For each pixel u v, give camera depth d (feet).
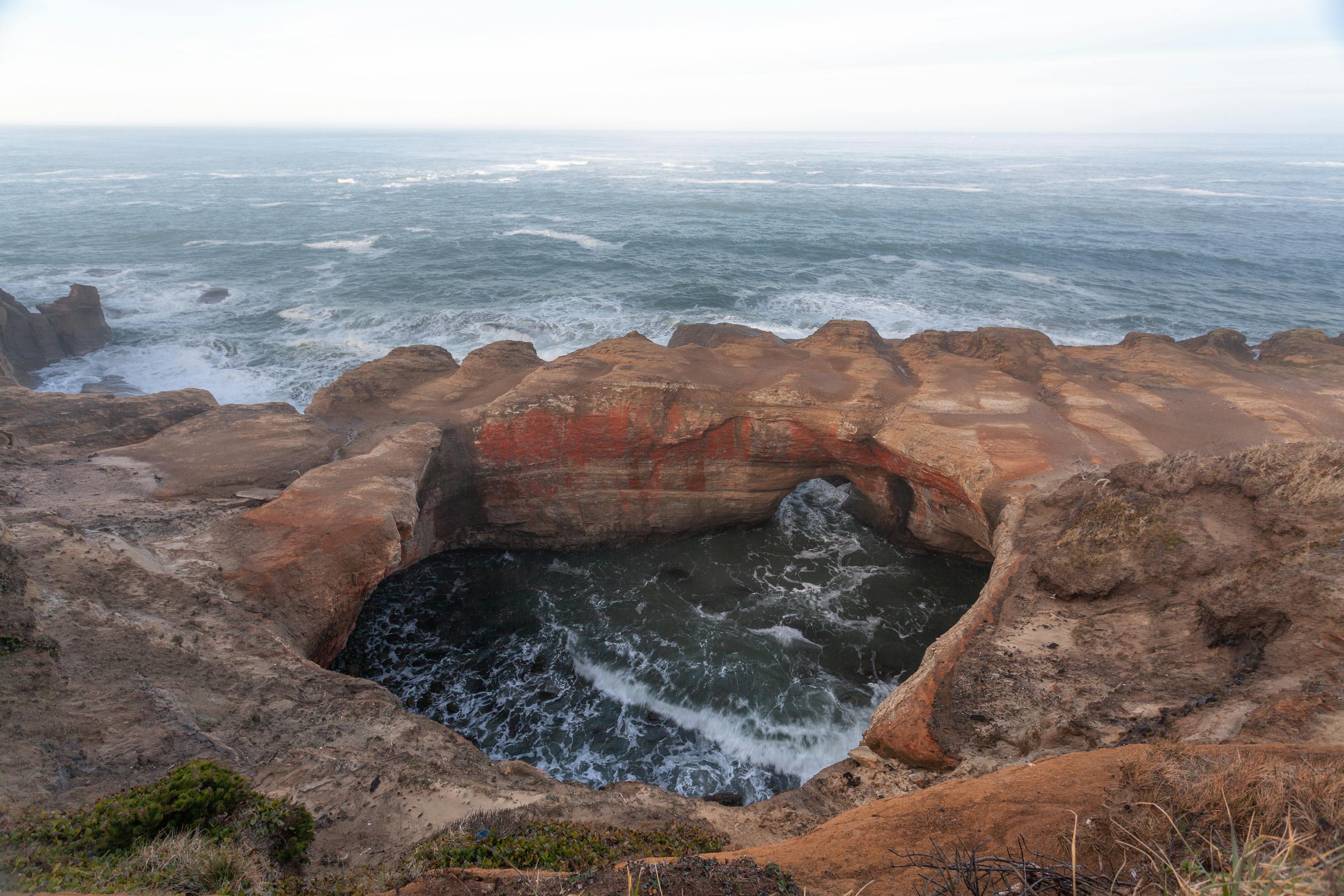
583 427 74.95
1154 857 16.20
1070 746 35.91
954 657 44.39
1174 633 41.65
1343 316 155.53
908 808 24.89
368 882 27.55
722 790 52.13
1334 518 42.19
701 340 98.53
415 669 63.05
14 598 39.78
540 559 78.64
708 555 78.95
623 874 21.20
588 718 58.49
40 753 31.17
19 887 21.74
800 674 62.59
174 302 162.09
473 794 35.47
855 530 83.15
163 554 52.42
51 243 219.61
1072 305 162.71
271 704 40.68
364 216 284.61
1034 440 67.67
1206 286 180.45
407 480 64.34
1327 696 29.68
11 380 86.17
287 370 123.95
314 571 53.62
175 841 24.72
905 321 150.10
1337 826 16.01
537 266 198.29
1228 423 71.77
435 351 93.76
